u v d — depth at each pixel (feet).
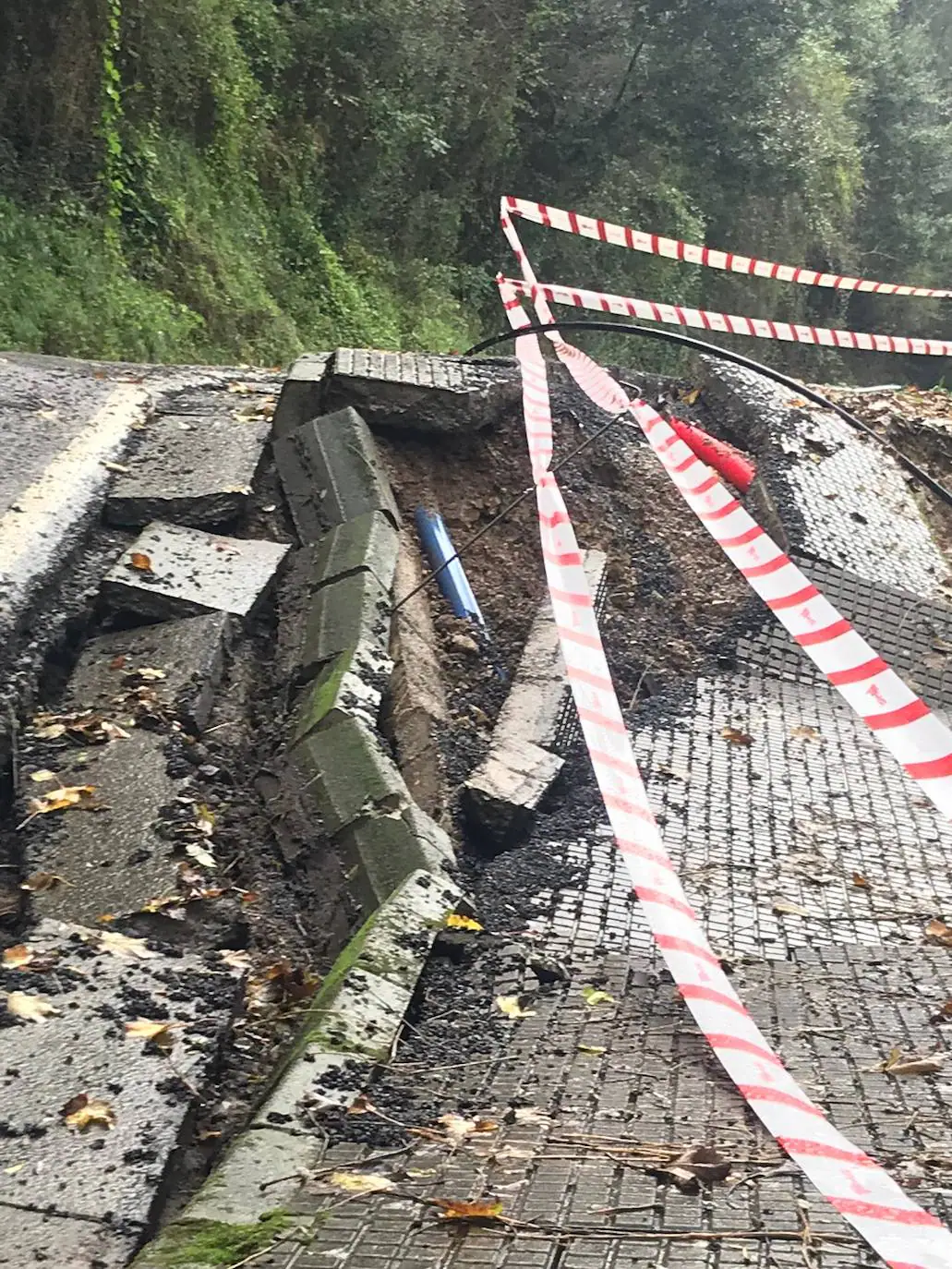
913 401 26.96
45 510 16.84
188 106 43.42
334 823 13.61
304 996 11.62
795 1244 7.27
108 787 13.02
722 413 24.25
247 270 42.86
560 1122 9.13
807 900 14.12
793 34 66.54
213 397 22.76
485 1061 10.33
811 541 20.76
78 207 35.86
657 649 19.72
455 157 58.90
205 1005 10.38
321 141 52.03
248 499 18.70
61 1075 9.27
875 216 84.69
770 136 67.56
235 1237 7.70
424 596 18.79
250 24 48.44
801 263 73.82
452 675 17.79
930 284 83.30
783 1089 7.32
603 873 14.30
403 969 11.42
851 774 17.38
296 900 13.25
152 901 11.49
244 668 15.84
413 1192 8.14
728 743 17.78
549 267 62.34
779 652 20.01
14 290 31.19
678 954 8.13
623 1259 7.17
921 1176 8.21
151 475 18.72
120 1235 8.04
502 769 15.66
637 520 21.45
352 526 18.17
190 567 16.87
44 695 14.69
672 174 65.92
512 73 59.11
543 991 11.76
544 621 18.85
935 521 23.75
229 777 14.06
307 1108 9.27
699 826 15.57
